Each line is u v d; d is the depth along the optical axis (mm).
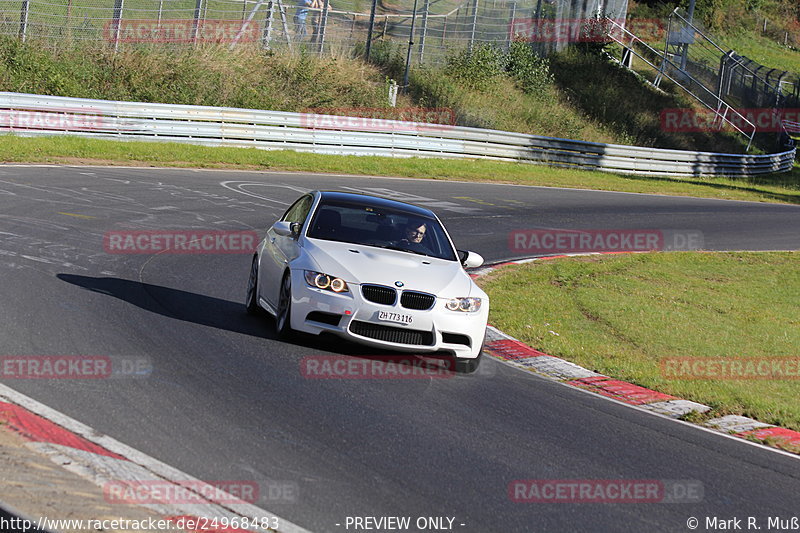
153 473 7992
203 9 57406
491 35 74812
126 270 18172
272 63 56844
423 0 77562
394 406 11344
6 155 32906
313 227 14727
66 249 19297
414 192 38750
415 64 67000
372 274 13367
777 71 97062
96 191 28500
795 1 146375
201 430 9406
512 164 53594
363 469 8922
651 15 102938
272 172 39406
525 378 14367
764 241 37500
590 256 29453
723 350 19031
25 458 7867
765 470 11016
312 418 10352
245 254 22359
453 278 14016
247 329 14562
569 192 46250
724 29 129500
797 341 21031
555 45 81688
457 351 13555
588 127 70125
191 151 40906
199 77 51844
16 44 46562
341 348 14102
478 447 10203
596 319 20594
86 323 13344
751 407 14227
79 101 39594
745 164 67000
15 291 14703
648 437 11812
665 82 84562
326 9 63344
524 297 21906
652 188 52531
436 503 8297
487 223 33500
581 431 11602
